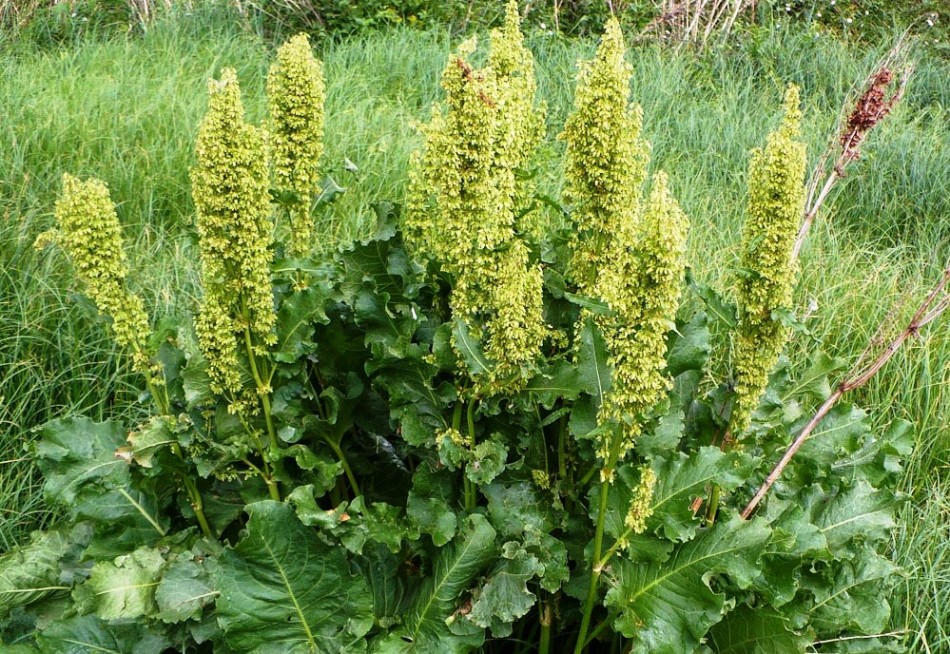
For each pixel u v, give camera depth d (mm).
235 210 2697
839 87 8906
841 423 3512
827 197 7027
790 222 2820
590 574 3092
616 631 2867
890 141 7727
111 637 3143
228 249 2773
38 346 4750
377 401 3428
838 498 3465
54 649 3080
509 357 2840
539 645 3234
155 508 3258
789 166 2779
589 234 3010
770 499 3422
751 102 8766
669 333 3209
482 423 3168
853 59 9789
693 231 6051
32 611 3391
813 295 5477
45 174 6086
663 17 10320
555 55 9125
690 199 6504
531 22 10484
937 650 3713
